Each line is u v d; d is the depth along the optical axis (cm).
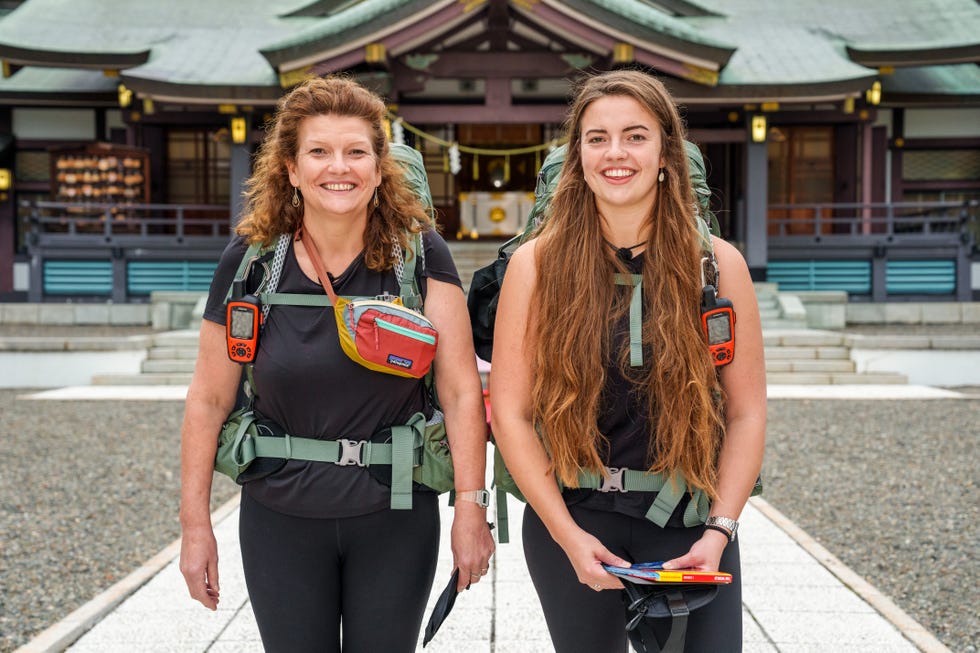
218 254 1587
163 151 1822
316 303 188
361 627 192
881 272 1545
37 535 473
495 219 1803
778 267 1562
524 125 1811
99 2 1894
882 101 1775
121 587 369
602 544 180
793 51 1620
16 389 1087
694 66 1359
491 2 1306
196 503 193
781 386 1065
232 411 200
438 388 198
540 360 182
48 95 1825
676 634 168
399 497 185
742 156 1797
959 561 424
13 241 1862
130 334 1360
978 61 1526
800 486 580
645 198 185
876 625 326
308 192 184
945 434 743
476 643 308
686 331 178
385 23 1313
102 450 698
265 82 1438
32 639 325
